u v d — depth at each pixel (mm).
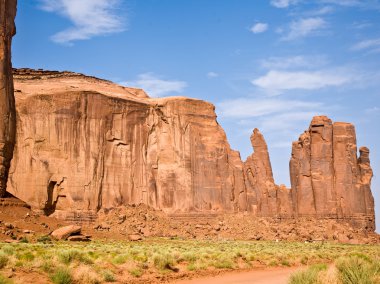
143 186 97750
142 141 100125
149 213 93375
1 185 59219
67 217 86562
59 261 26250
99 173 93312
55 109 93062
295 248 67000
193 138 102750
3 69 60688
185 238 84625
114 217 89250
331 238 95000
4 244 39875
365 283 17891
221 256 41219
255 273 34969
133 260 31641
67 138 92500
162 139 101688
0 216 55406
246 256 43281
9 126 60250
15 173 89312
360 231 101938
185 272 32094
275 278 30859
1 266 23250
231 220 97438
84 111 94875
